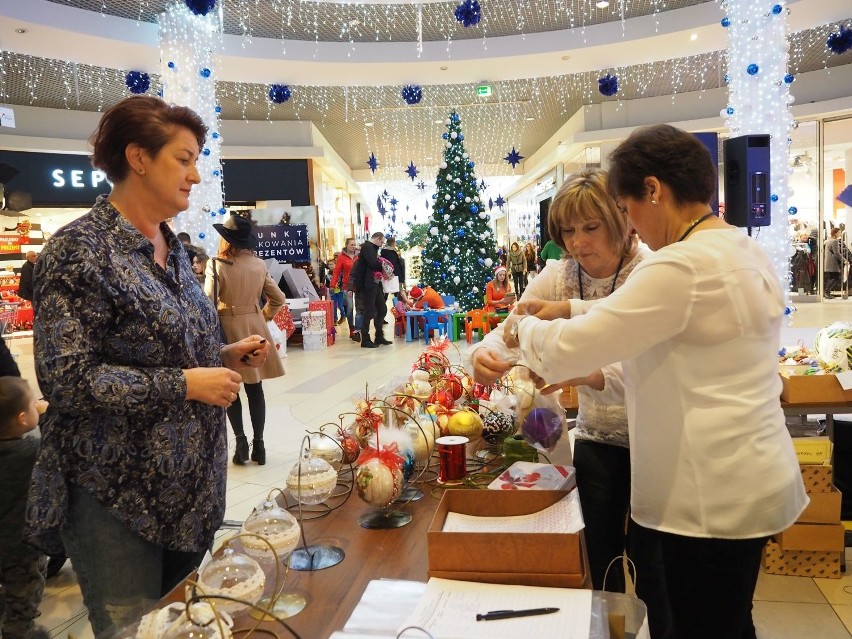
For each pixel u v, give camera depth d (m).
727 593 1.26
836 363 2.96
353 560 1.26
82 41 7.70
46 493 1.30
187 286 1.52
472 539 1.10
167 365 1.38
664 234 1.31
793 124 6.68
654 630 1.75
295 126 14.31
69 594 2.75
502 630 0.95
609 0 8.13
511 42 9.17
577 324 1.21
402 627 0.97
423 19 8.57
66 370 1.23
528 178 21.45
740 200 4.00
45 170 12.20
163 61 7.86
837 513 2.78
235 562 1.04
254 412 4.35
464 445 1.70
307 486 1.42
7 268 12.50
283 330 8.97
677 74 11.96
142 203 1.41
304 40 9.31
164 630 0.89
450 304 11.11
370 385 6.80
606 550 1.88
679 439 1.23
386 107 13.47
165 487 1.37
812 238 13.22
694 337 1.19
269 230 10.45
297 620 1.04
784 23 6.57
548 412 1.79
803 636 2.34
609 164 1.35
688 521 1.24
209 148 8.27
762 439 1.21
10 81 10.35
